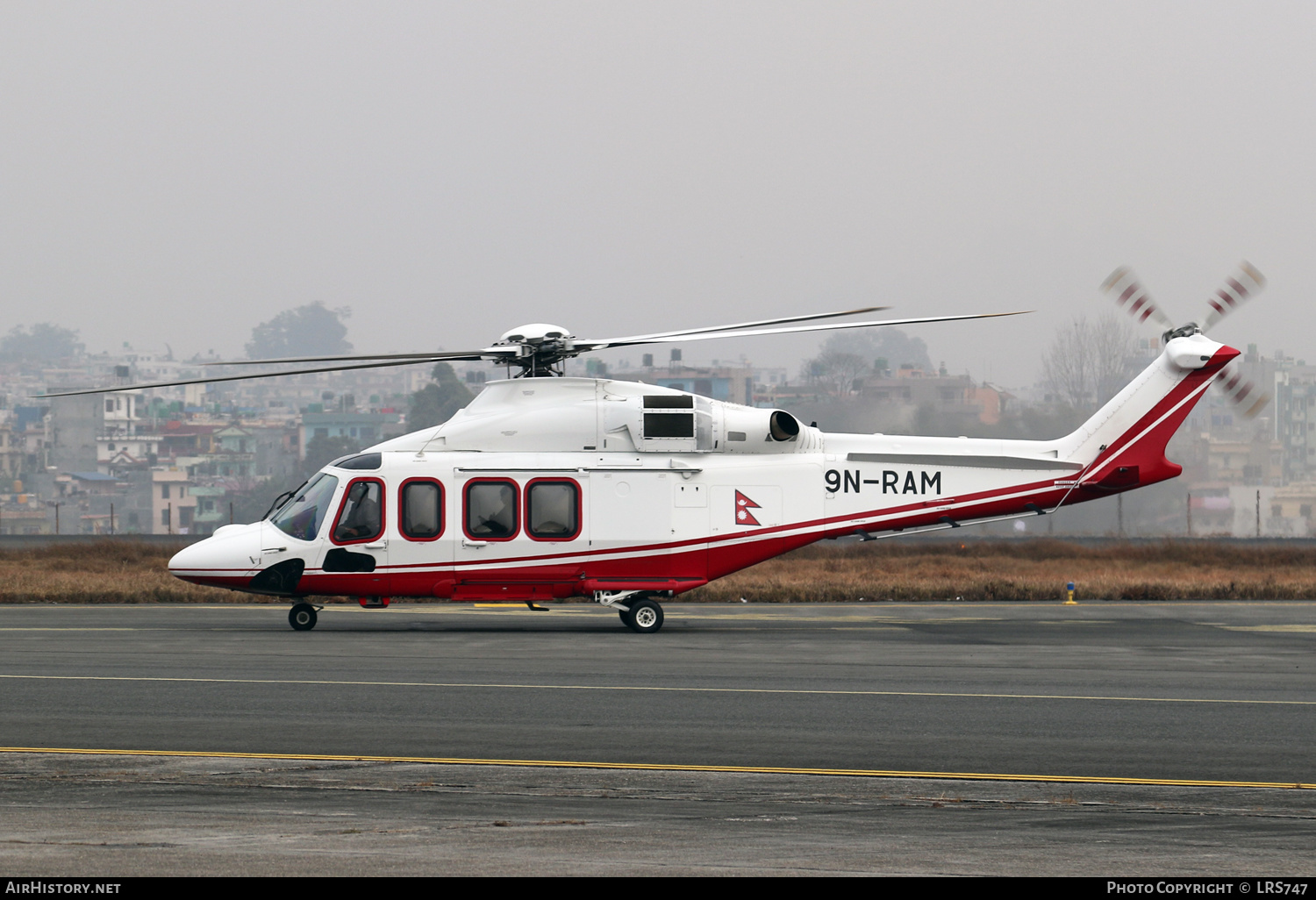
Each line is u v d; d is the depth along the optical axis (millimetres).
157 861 17438
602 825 19953
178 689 32750
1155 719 29766
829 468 50625
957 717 29859
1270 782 23625
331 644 43062
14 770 23719
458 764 24500
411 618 54188
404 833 19297
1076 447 52656
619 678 35250
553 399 50469
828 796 22141
